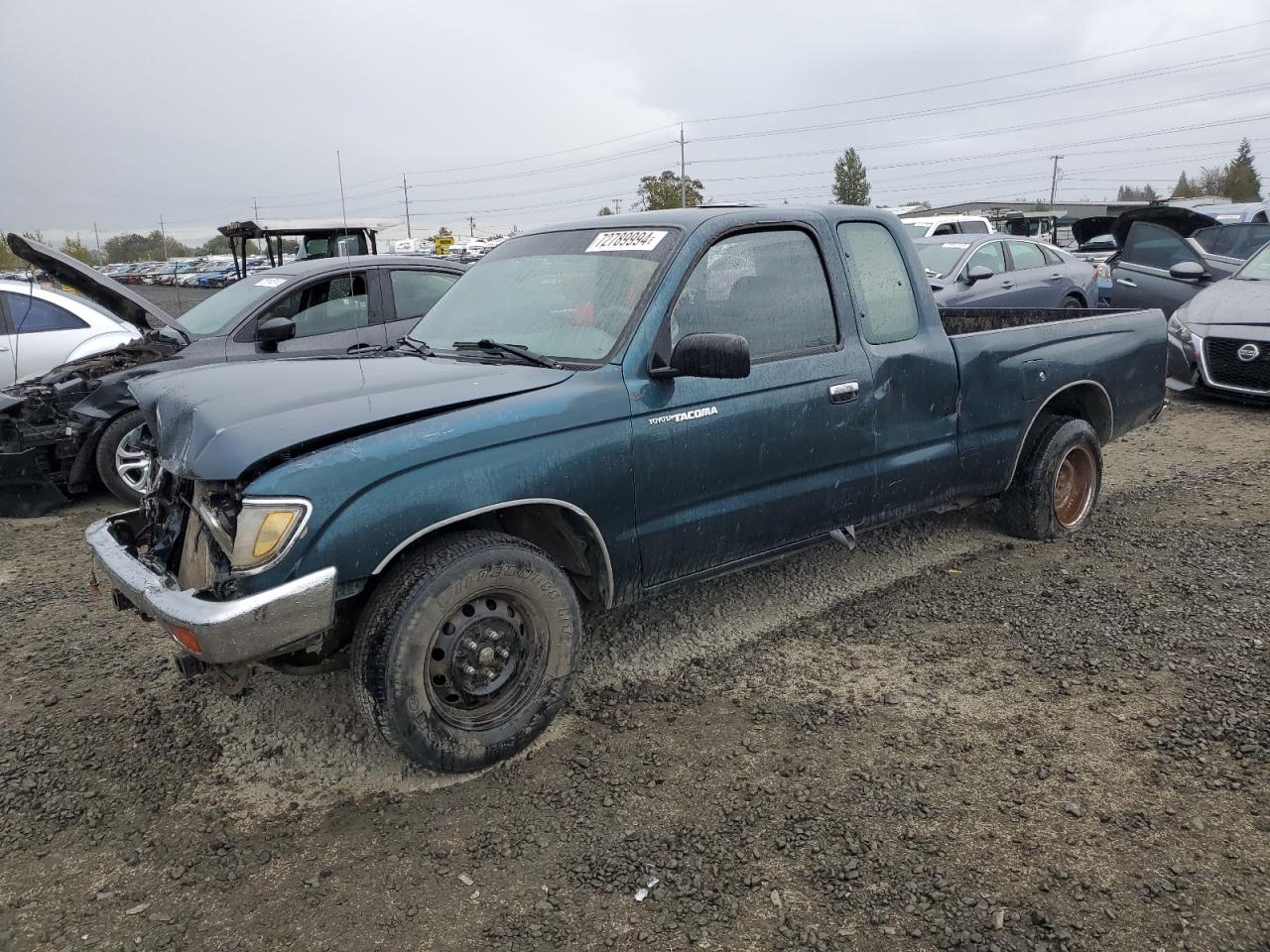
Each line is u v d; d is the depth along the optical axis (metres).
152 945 2.46
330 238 12.58
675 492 3.52
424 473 2.93
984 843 2.73
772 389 3.75
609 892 2.59
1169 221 13.06
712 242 3.68
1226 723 3.29
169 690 3.91
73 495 7.38
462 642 3.11
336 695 3.77
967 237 11.95
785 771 3.12
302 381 3.28
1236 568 4.70
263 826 2.96
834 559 5.06
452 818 2.95
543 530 3.51
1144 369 5.52
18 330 8.77
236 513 2.85
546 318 3.71
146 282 47.12
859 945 2.37
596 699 3.67
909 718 3.45
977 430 4.63
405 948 2.41
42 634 4.57
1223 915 2.41
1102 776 3.03
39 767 3.35
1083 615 4.25
